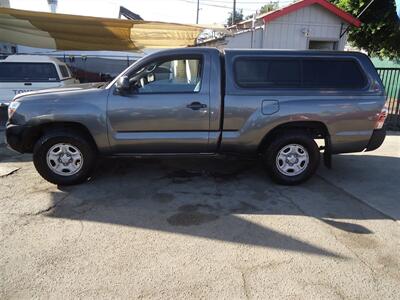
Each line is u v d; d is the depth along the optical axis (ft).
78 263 10.43
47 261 10.50
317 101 16.08
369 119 16.44
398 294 9.30
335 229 12.85
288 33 37.70
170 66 16.06
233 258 10.82
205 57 16.07
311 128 16.85
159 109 15.78
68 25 31.12
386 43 44.06
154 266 10.33
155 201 15.03
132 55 58.03
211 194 15.92
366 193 16.46
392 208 14.83
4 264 10.34
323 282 9.73
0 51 50.26
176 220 13.30
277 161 16.74
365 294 9.27
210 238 12.01
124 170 19.01
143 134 16.10
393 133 31.35
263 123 16.11
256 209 14.42
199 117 16.01
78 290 9.23
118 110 15.71
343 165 20.94
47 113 15.53
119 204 14.67
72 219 13.28
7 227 12.60
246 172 19.01
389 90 33.81
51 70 34.86
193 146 16.46
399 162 21.72
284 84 16.25
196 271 10.12
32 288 9.29
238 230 12.61
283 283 9.65
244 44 37.81
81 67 56.80
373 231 12.76
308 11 37.60
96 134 15.88
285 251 11.28
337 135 16.47
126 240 11.79
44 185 16.74
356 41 46.14
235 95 15.96
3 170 19.06
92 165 16.62
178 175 18.38
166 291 9.24
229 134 16.34
